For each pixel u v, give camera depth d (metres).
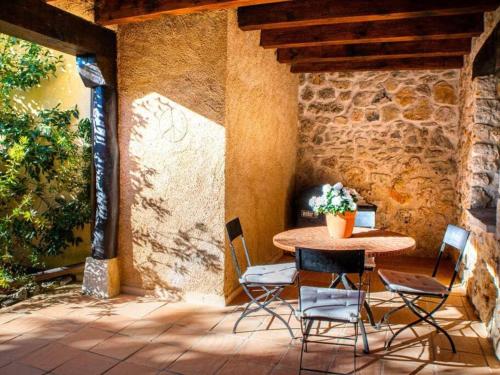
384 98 5.30
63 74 4.66
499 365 2.57
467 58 4.35
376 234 3.34
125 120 3.72
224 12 3.33
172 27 3.49
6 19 2.65
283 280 2.88
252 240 4.18
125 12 3.21
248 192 4.01
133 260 3.81
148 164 3.68
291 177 5.51
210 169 3.49
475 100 3.73
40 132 4.30
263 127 4.32
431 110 5.13
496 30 3.01
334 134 5.52
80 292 3.90
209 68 3.41
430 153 5.16
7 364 2.56
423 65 4.75
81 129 4.52
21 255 4.60
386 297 3.79
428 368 2.53
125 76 3.68
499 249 2.75
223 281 3.52
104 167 3.65
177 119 3.54
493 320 2.84
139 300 3.68
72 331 3.04
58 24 3.04
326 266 2.34
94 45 3.41
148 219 3.72
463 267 4.20
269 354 2.70
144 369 2.51
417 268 4.80
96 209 3.75
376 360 2.62
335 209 3.11
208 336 2.96
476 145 3.74
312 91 5.59
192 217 3.58
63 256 4.88
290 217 5.53
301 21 3.36
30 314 3.35
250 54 3.86
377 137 5.35
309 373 2.46
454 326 3.16
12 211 4.43
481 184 3.76
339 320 2.30
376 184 5.38
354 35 3.82
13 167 3.98
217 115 3.42
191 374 2.45
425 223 5.23
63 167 4.51
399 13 3.13
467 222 4.01
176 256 3.65
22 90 4.63
